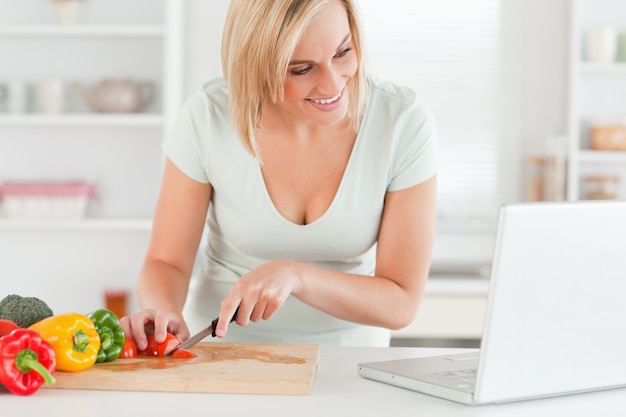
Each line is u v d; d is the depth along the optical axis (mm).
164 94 4160
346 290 1845
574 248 1338
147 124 4230
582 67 4207
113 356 1571
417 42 4555
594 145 4281
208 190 2109
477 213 4520
